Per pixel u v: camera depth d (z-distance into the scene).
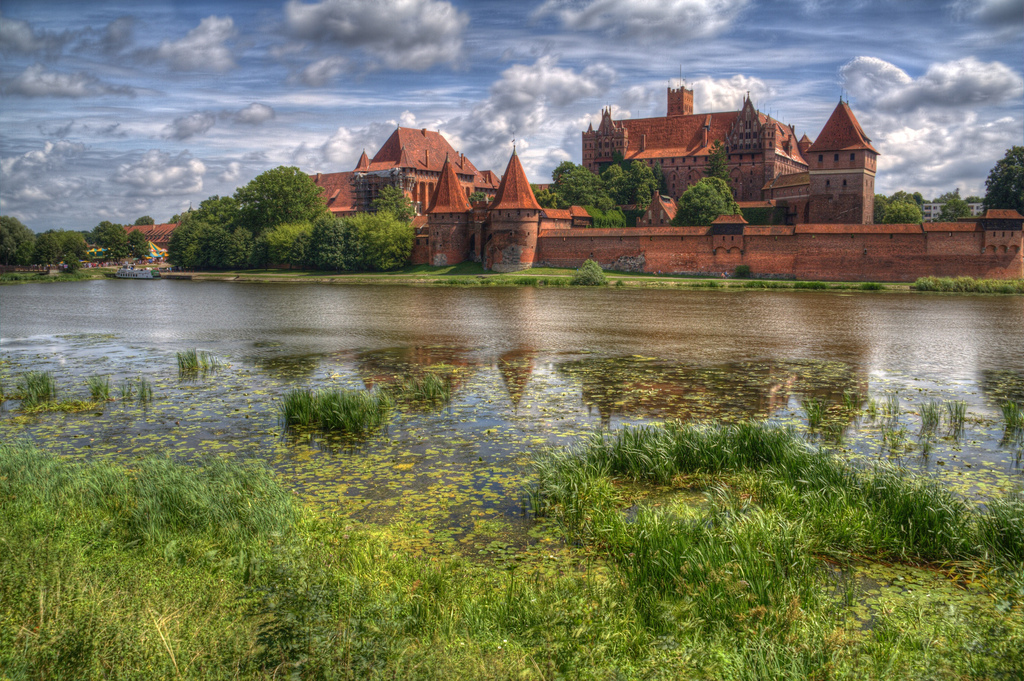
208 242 114.19
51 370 23.55
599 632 6.67
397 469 12.93
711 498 10.70
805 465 11.84
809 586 7.75
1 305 51.47
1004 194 88.69
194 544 8.56
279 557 7.44
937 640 6.64
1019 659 6.18
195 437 15.20
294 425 16.17
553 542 9.58
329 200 148.62
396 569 8.26
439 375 22.48
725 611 7.13
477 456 13.77
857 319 38.81
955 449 14.29
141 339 31.53
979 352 26.97
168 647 5.51
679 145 131.12
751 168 124.12
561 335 32.19
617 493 11.37
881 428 15.95
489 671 5.78
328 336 32.22
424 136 137.88
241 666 5.50
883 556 8.98
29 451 12.69
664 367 23.77
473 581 8.09
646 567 8.12
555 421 16.58
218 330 34.75
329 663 5.55
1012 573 8.20
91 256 153.38
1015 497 10.88
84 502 9.92
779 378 21.80
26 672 5.18
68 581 6.59
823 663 6.18
